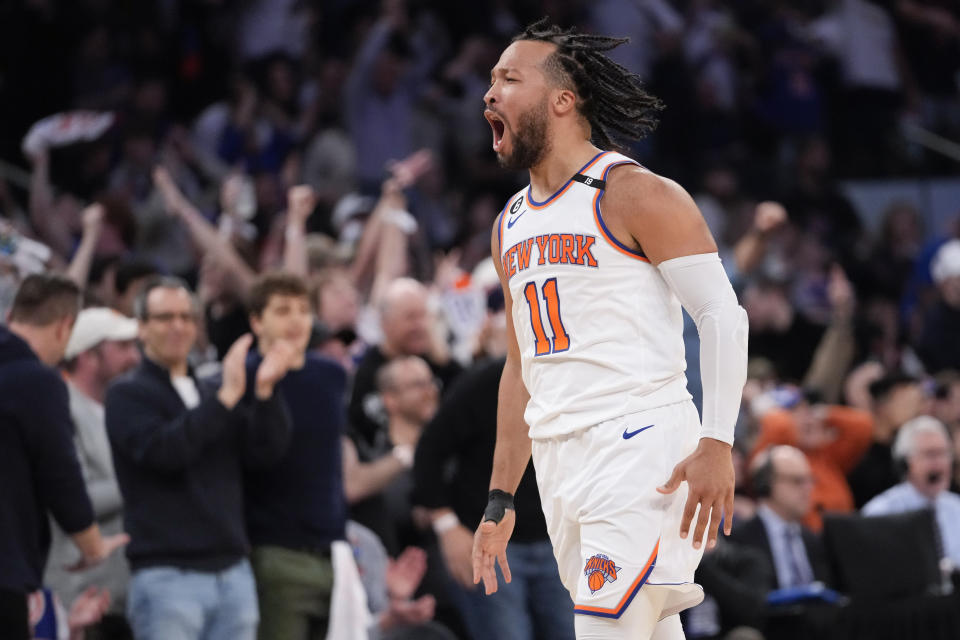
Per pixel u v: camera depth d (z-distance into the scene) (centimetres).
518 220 716
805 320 2183
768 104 2911
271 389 1079
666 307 691
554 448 700
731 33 2927
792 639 1288
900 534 1378
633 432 677
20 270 1292
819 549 1418
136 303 1109
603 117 718
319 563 1133
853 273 2625
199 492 1059
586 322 688
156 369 1095
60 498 982
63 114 2398
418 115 2541
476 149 2600
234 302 1483
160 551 1045
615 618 669
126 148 2177
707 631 1320
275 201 2183
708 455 662
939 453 1529
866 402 1908
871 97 2973
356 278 1700
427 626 1213
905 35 3070
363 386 1400
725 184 2689
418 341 1398
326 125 2472
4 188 1930
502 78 713
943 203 2830
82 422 1151
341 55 2659
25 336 1026
